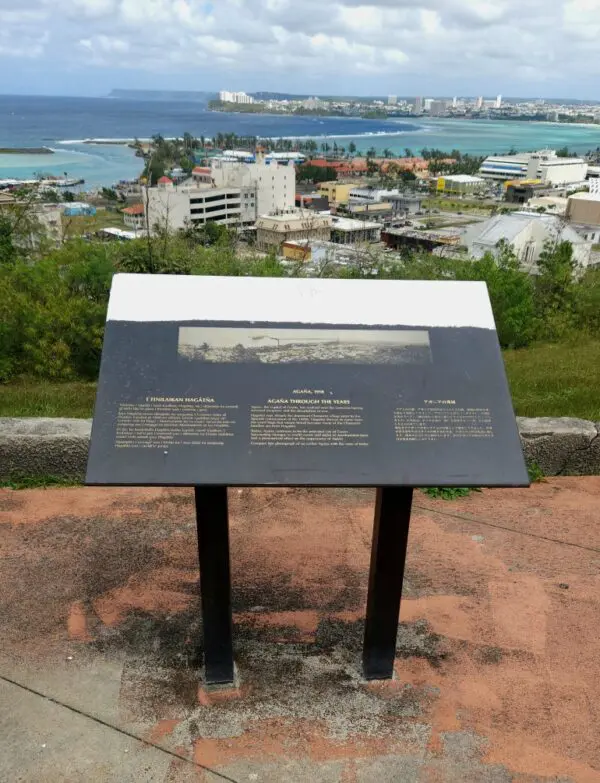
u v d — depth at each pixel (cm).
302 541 344
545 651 275
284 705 245
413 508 375
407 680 258
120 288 241
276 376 226
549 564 329
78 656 263
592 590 311
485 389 229
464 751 229
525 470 214
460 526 359
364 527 358
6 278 712
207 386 223
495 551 338
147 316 236
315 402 222
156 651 267
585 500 386
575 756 229
